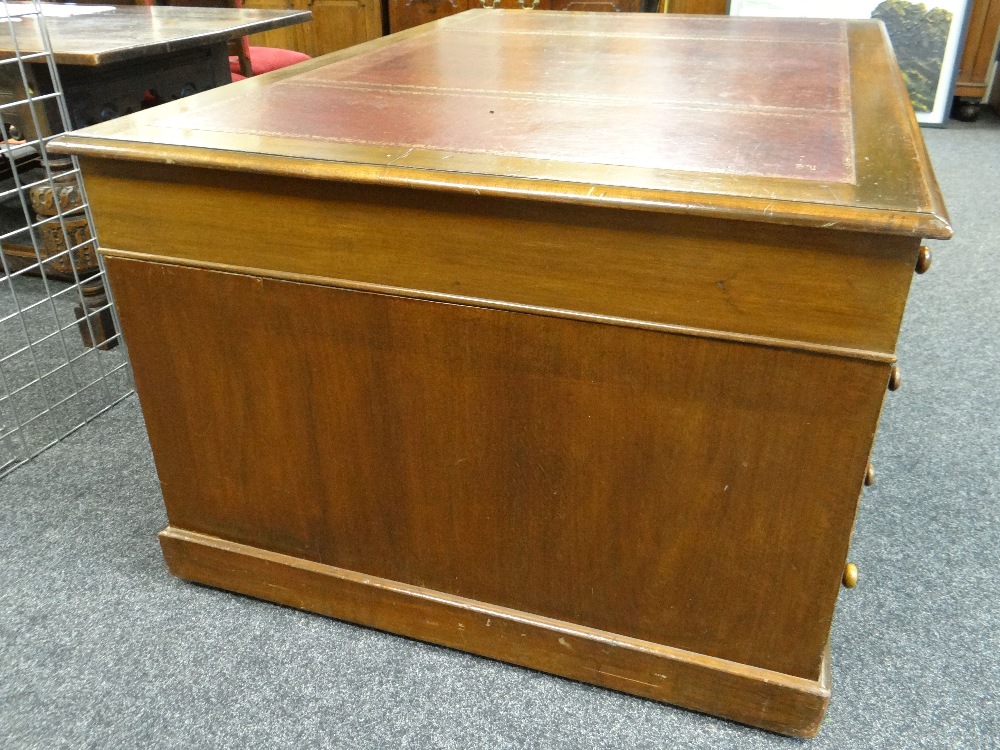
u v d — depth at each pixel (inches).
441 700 49.9
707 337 39.2
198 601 57.4
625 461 43.8
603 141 44.2
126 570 60.2
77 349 91.6
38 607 56.6
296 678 51.4
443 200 40.0
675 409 41.5
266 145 43.3
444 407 45.8
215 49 97.5
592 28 87.8
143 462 73.1
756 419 40.4
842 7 170.2
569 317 40.9
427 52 73.3
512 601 50.7
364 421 48.0
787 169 39.3
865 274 35.7
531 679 51.6
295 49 182.4
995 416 79.8
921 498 68.5
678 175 38.4
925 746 47.1
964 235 122.3
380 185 39.9
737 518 43.2
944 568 60.8
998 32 170.6
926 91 172.7
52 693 50.2
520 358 42.9
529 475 46.1
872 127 46.9
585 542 46.9
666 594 46.8
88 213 84.0
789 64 66.7
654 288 39.0
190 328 48.8
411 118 49.5
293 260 44.5
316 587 54.6
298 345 46.9
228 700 49.8
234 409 50.6
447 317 43.2
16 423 75.8
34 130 79.9
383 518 50.9
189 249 46.3
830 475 40.5
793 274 36.6
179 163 42.6
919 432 77.4
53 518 65.7
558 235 39.1
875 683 51.2
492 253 40.7
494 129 46.8
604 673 50.1
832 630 55.1
